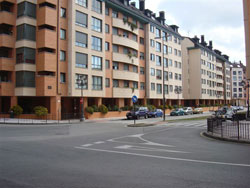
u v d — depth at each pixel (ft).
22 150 32.42
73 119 108.37
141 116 119.03
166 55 182.09
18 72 101.45
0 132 56.54
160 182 18.42
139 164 24.41
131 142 40.63
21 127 71.41
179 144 38.24
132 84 149.79
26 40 100.63
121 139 44.55
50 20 102.94
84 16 115.24
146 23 163.32
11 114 100.07
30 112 111.55
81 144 38.14
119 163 24.89
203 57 231.09
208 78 241.96
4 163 24.89
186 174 20.57
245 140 38.83
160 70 173.88
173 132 57.16
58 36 105.50
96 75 119.55
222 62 296.92
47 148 34.14
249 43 52.03
